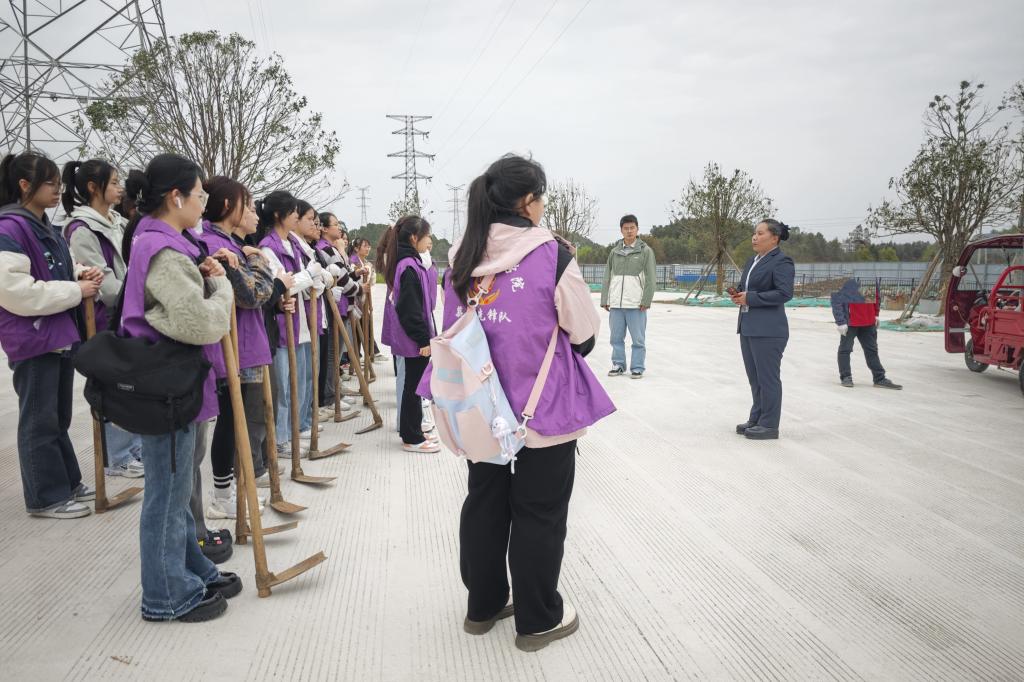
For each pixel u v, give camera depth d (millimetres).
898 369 9016
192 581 2734
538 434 2400
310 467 4707
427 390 2639
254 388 3932
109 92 10523
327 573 3158
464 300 2518
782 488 4391
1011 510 4020
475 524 2605
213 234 3449
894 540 3598
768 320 5438
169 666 2410
